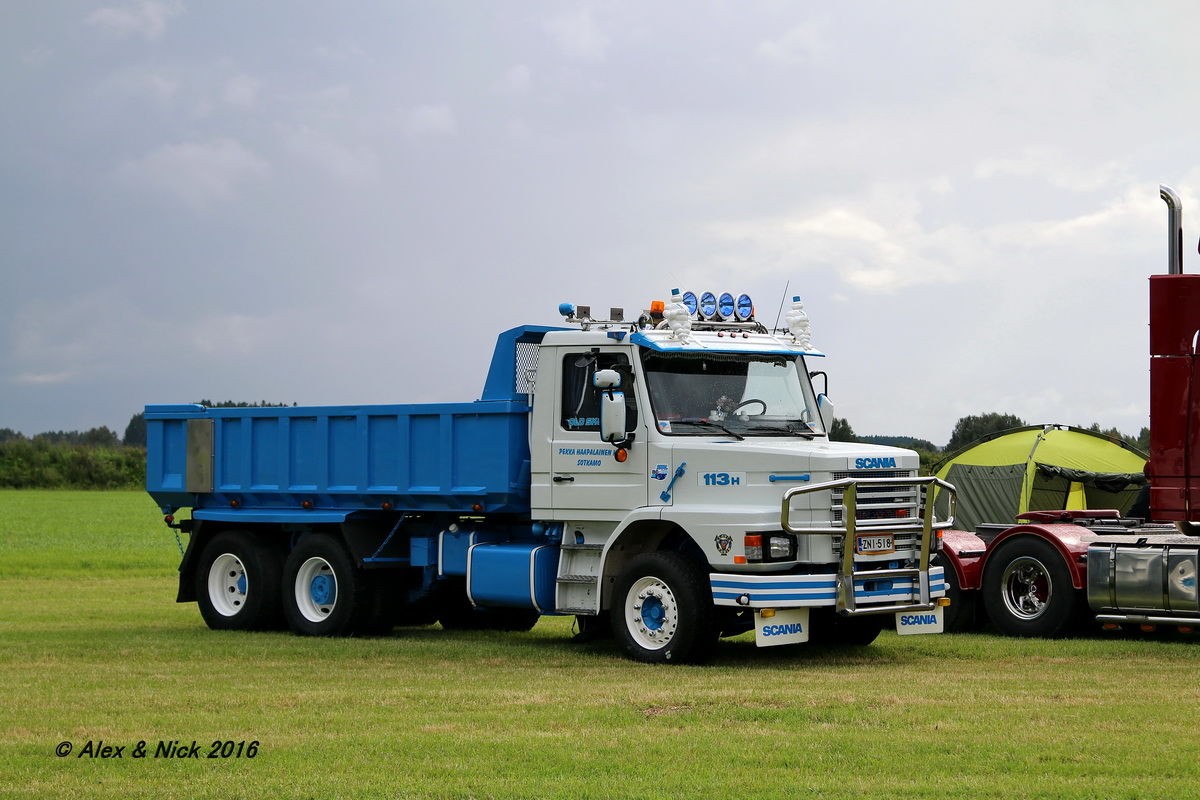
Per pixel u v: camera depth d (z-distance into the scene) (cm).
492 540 1378
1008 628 1420
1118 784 692
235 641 1411
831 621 1305
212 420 1598
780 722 871
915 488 1208
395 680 1095
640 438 1218
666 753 776
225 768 749
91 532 4147
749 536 1133
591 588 1261
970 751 773
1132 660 1205
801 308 1338
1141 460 1945
